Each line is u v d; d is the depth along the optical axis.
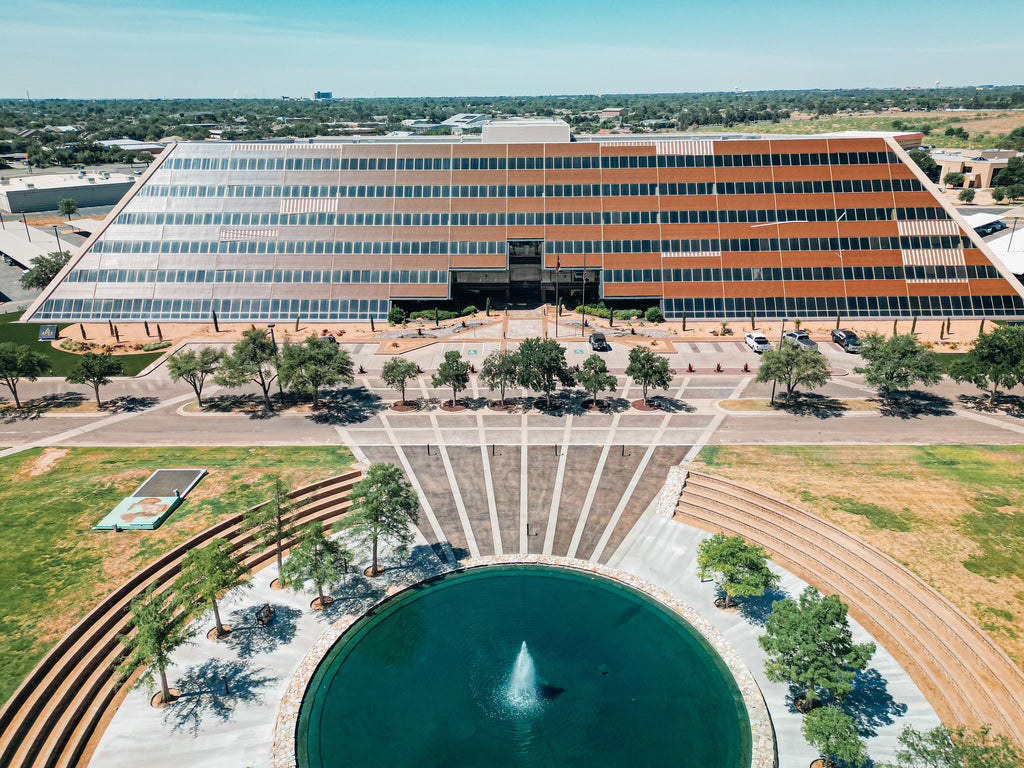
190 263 112.31
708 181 115.38
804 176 114.81
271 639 47.66
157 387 88.31
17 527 55.66
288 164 118.25
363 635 48.19
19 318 118.38
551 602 51.09
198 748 39.16
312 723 41.25
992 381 75.69
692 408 80.12
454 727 41.28
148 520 56.12
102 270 111.62
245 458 68.69
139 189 116.38
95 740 39.56
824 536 54.06
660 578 53.25
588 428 75.56
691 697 43.00
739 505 59.97
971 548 51.12
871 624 47.03
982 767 33.81
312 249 113.62
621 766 38.66
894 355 76.56
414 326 108.56
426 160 118.31
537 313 114.38
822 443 70.00
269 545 55.09
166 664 41.44
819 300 108.38
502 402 82.69
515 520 60.28
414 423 77.50
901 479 61.66
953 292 108.06
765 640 41.66
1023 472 62.16
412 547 57.06
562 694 43.31
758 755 38.44
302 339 102.50
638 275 111.38
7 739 37.53
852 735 35.75
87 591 48.12
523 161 117.75
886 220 112.06
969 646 42.50
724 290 109.75
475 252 113.50
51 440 72.62
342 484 64.38
